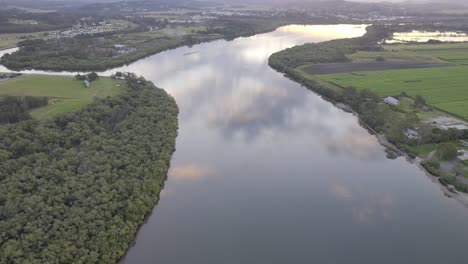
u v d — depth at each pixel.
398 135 150.50
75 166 112.44
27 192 99.44
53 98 174.12
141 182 108.69
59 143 127.44
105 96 178.75
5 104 154.25
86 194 99.75
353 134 163.50
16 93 178.62
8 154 113.88
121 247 88.69
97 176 107.38
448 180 120.62
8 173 105.81
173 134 146.75
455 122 161.50
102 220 90.69
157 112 157.38
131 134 134.62
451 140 148.50
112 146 124.31
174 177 124.25
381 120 166.00
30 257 77.69
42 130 131.00
